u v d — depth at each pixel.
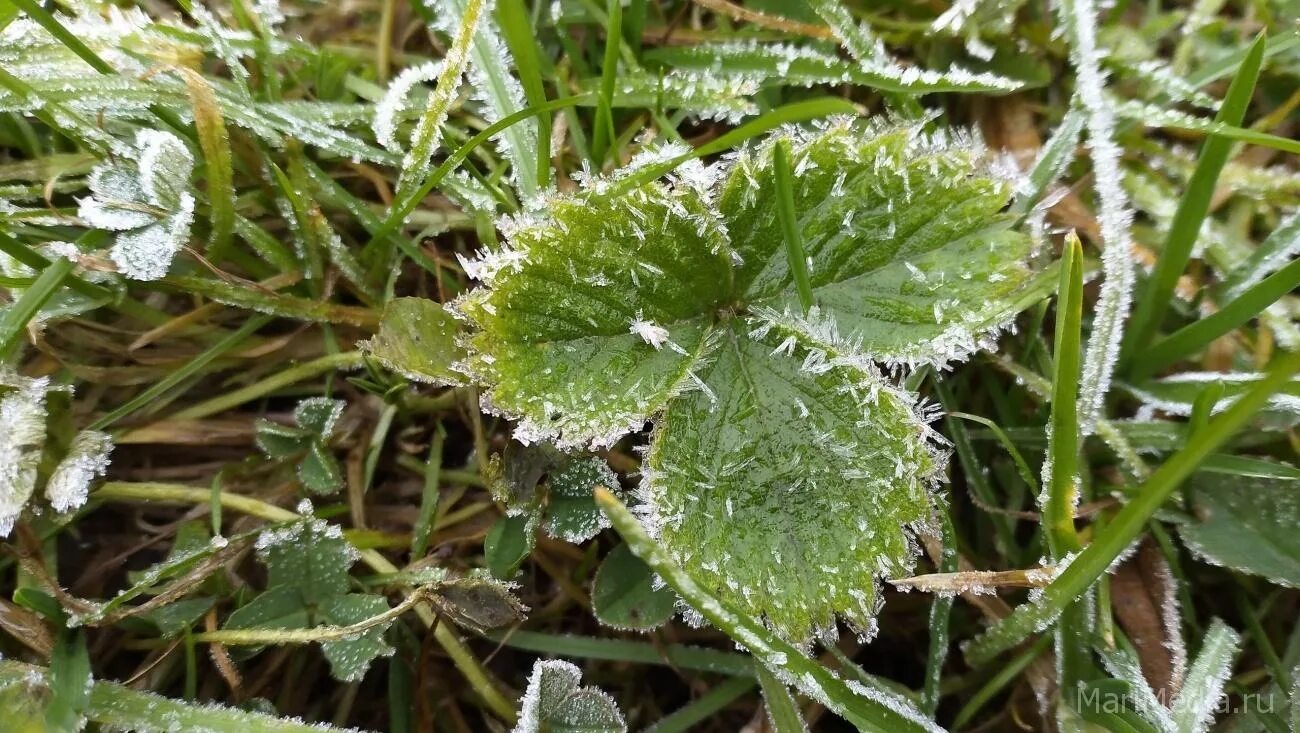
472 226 0.11
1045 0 0.12
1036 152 0.12
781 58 0.11
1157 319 0.10
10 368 0.09
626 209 0.09
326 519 0.11
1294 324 0.11
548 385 0.09
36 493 0.10
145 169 0.09
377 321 0.11
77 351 0.11
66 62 0.10
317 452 0.10
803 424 0.09
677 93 0.11
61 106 0.09
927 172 0.09
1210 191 0.10
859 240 0.09
